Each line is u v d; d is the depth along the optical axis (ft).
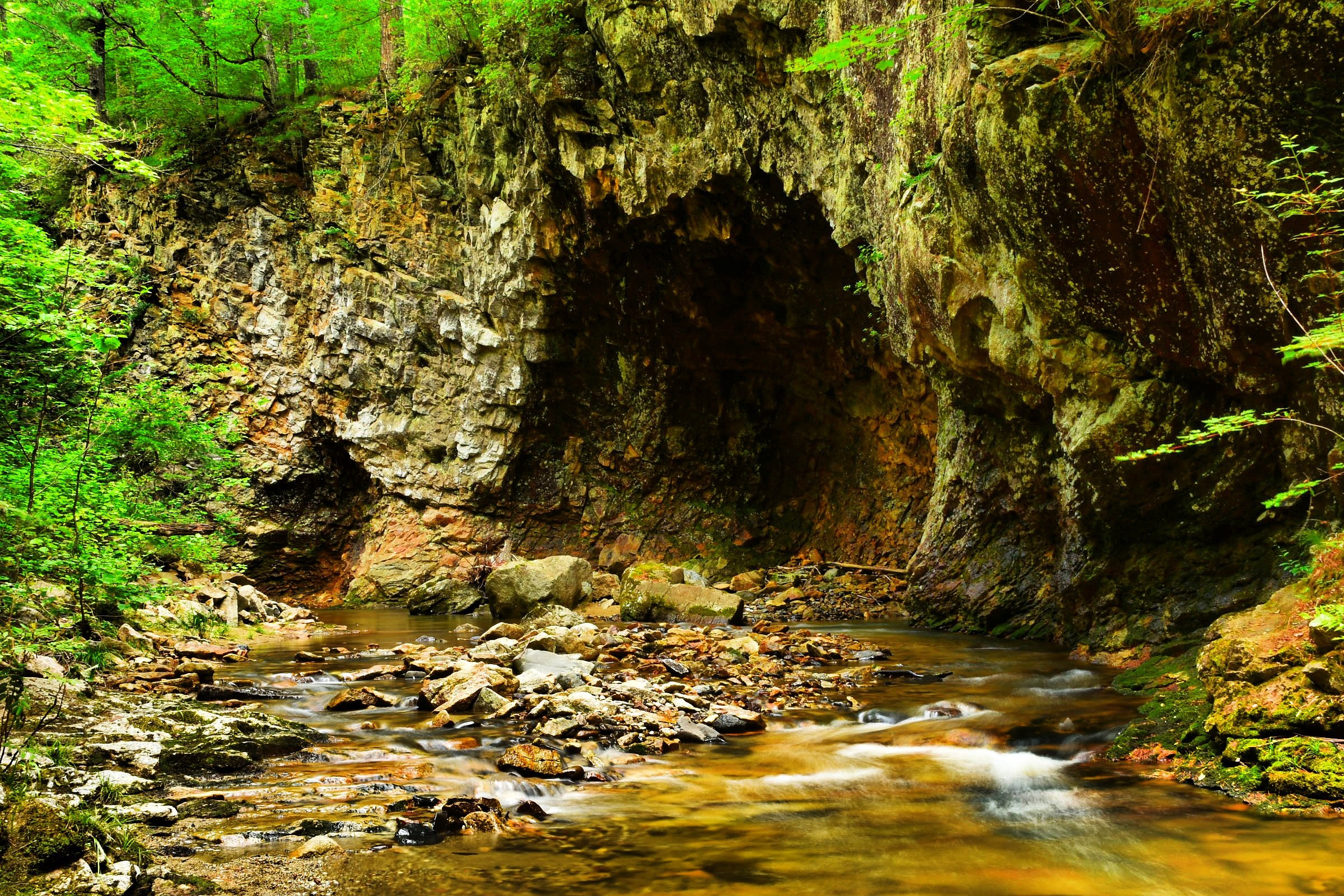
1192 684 24.93
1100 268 29.25
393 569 82.07
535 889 13.92
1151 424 30.58
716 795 19.44
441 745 23.99
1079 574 36.01
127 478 37.29
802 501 81.76
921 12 35.37
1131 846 15.47
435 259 82.48
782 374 79.56
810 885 14.05
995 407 42.34
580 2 64.49
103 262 35.76
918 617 50.16
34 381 33.22
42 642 27.14
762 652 40.27
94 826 14.16
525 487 83.76
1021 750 22.89
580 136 67.31
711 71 58.59
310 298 86.12
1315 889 13.28
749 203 63.87
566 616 48.44
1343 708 17.88
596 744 23.76
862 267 52.19
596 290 77.25
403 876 14.43
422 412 83.46
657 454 83.15
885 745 23.82
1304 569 22.41
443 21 78.38
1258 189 22.22
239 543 82.53
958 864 14.90
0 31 51.90
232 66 90.43
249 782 20.17
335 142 86.89
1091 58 25.38
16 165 34.78
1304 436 25.16
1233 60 21.62
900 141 40.68
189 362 86.12
